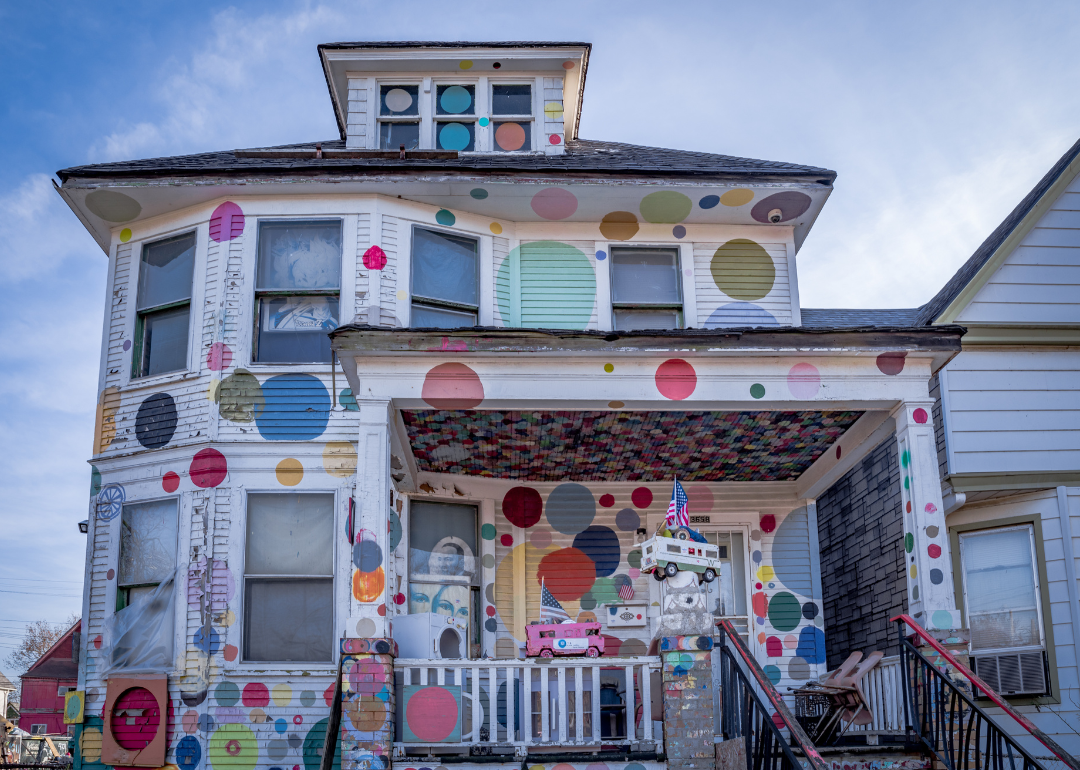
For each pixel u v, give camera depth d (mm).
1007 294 11328
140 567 10070
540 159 12234
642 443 10180
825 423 9586
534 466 10969
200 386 10375
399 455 9695
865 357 8602
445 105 12805
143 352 10977
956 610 8062
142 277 11180
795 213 11875
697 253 11961
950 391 10961
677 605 7977
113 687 9523
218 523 9898
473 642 10867
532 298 11586
